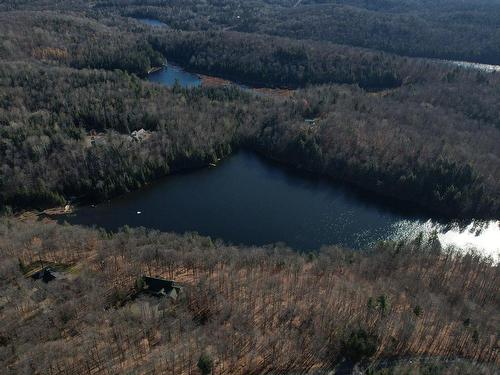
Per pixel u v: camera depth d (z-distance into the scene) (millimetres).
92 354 97062
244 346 103875
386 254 142250
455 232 174250
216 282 123750
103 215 179750
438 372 95438
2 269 125062
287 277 130250
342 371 100062
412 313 112750
